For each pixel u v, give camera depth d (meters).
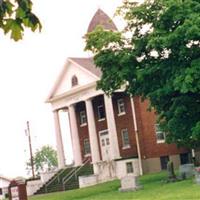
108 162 54.38
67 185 54.06
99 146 60.00
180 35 34.19
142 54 39.06
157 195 28.42
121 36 39.78
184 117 36.91
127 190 35.06
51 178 56.94
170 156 55.78
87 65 57.69
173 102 36.50
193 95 36.50
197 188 28.81
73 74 58.62
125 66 38.75
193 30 33.31
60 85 60.56
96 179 53.84
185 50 34.50
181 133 37.28
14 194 24.06
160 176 45.34
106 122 59.41
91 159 59.41
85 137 62.38
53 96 61.72
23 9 4.66
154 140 55.78
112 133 55.28
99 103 60.28
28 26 4.74
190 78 33.56
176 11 35.31
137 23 39.38
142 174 54.72
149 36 36.41
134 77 38.88
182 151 55.78
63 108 61.97
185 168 37.47
